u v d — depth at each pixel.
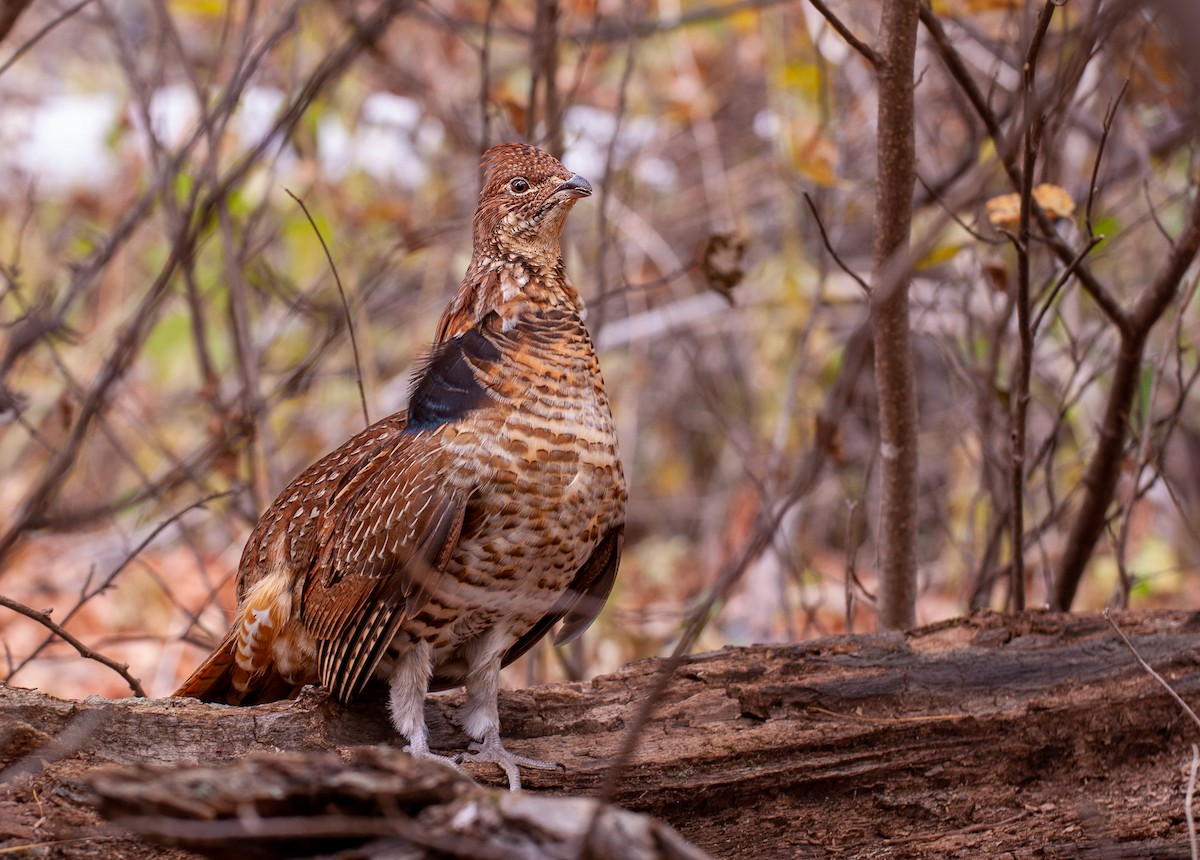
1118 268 13.40
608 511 6.49
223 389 14.05
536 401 6.25
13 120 16.64
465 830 4.25
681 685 6.82
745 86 17.75
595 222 16.44
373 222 14.23
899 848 6.41
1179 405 8.60
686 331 16.42
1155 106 11.48
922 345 16.27
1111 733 6.67
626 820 4.26
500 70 15.60
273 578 6.71
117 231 10.68
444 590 6.27
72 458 9.11
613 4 14.55
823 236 7.53
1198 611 7.18
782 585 10.65
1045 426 13.74
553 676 11.62
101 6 10.67
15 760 5.75
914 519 8.31
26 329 10.55
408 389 6.67
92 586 13.52
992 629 7.07
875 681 6.78
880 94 7.27
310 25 12.92
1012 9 9.55
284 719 6.26
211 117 9.46
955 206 7.53
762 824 6.43
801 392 14.41
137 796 4.11
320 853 4.35
